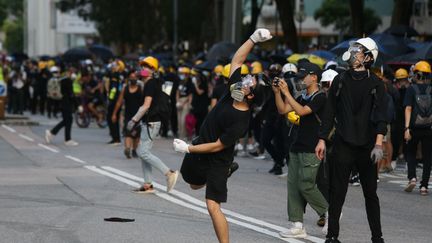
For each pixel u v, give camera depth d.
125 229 19.69
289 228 20.41
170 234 19.17
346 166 17.28
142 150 25.42
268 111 31.53
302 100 19.94
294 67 26.08
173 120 49.75
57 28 142.75
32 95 73.88
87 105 60.25
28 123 59.31
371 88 17.12
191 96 46.19
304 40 116.81
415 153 27.98
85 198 24.53
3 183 27.59
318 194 19.31
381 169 34.03
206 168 16.30
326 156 18.45
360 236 19.61
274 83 19.41
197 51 94.44
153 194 25.67
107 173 30.92
